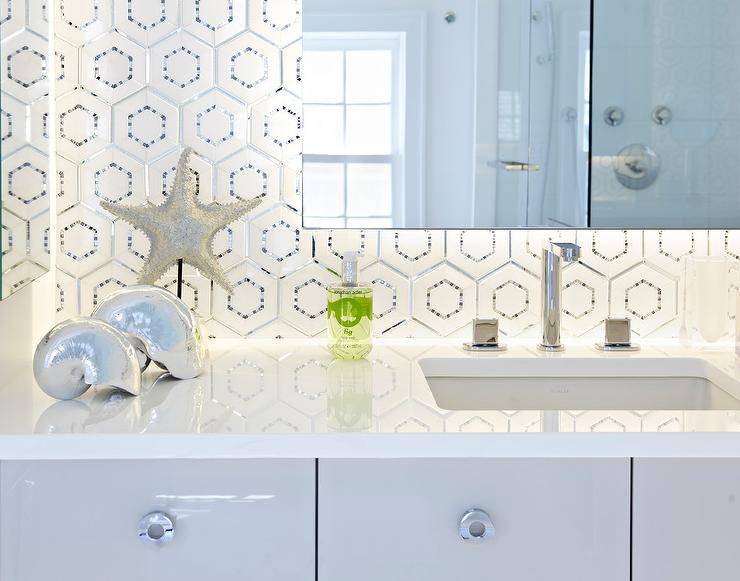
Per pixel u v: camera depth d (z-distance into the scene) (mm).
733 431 1083
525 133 1585
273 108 1570
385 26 1563
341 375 1353
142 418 1115
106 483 1091
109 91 1555
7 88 1267
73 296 1578
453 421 1112
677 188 1597
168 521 1090
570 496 1101
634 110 1587
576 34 1578
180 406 1172
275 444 1058
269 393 1241
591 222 1597
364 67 1566
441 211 1586
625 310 1609
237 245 1586
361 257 1598
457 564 1105
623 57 1582
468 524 1092
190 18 1552
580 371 1486
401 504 1099
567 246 1383
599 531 1104
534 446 1068
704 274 1547
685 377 1494
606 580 1108
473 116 1578
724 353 1529
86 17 1544
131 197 1571
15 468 1085
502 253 1607
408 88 1572
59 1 1539
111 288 1583
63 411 1151
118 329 1263
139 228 1443
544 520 1103
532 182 1589
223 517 1098
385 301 1606
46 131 1512
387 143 1574
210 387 1275
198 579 1105
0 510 1085
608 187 1593
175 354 1291
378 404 1187
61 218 1568
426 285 1606
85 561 1097
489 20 1573
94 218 1571
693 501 1105
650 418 1141
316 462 1095
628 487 1101
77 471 1089
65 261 1573
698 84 1585
